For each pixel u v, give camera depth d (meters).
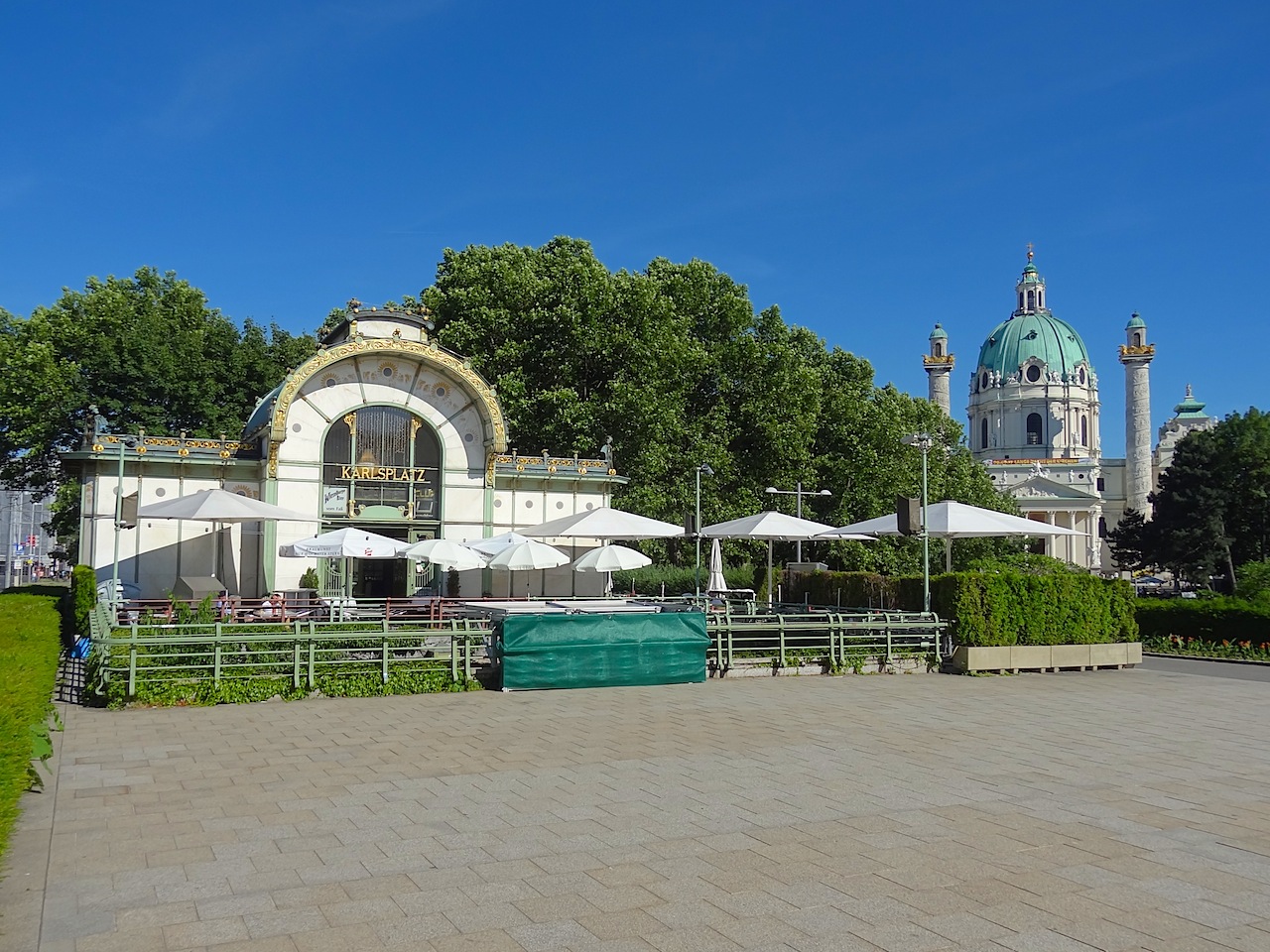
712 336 50.84
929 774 12.66
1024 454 152.75
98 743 14.34
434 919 7.47
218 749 13.95
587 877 8.48
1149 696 20.52
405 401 31.84
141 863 8.82
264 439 30.52
